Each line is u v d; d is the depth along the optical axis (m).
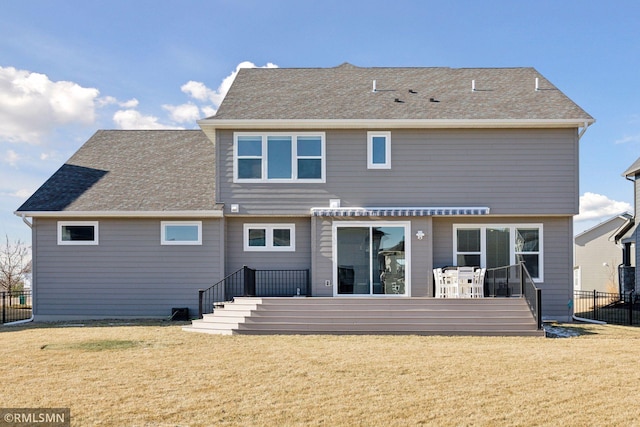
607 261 50.47
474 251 23.59
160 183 25.66
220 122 22.77
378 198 23.11
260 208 23.23
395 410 9.43
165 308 23.66
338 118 22.95
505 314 18.62
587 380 11.34
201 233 23.70
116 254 23.84
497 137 23.05
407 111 23.56
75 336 17.55
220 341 16.28
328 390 10.62
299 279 23.75
